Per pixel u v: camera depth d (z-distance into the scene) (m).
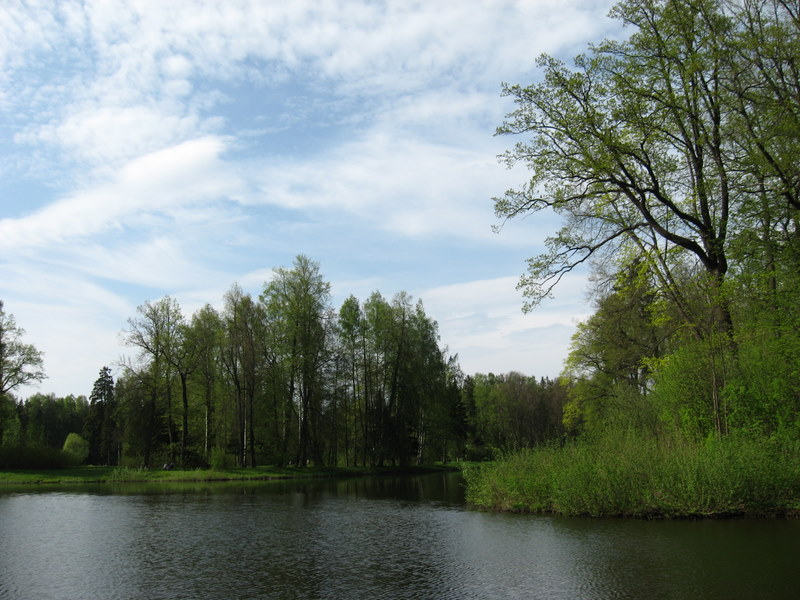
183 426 51.47
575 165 21.75
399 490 33.78
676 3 19.78
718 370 19.16
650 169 21.19
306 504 25.72
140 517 21.52
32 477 45.84
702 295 20.75
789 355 17.73
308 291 52.12
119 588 10.59
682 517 15.52
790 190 19.19
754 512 15.15
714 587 9.24
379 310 58.94
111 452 85.19
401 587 10.17
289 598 9.61
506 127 22.25
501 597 9.30
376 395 58.59
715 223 21.72
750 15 20.22
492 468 21.59
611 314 34.16
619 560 11.39
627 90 20.11
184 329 52.00
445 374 59.31
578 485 17.30
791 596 8.67
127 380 52.59
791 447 15.87
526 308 24.16
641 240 23.58
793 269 19.08
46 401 108.06
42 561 13.23
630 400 28.08
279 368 51.09
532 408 95.31
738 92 19.84
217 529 18.14
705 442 17.69
